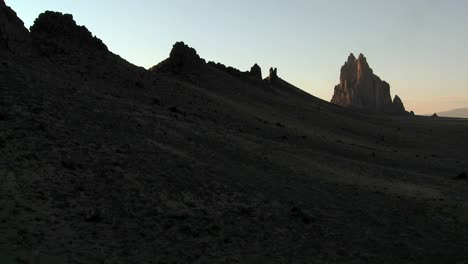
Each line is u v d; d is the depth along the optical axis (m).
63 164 25.62
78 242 18.78
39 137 28.22
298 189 36.25
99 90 49.50
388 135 107.81
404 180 48.91
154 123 43.59
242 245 23.30
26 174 23.05
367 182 43.94
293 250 24.02
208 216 25.81
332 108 153.62
